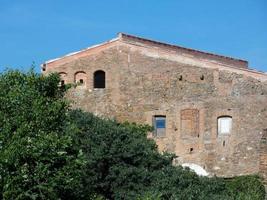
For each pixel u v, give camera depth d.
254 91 51.31
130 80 52.72
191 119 51.91
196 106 51.94
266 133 50.56
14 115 31.12
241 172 50.69
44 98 33.03
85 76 53.31
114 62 53.03
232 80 51.72
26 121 30.94
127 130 42.56
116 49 53.12
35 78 34.97
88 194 35.41
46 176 29.42
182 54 52.38
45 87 35.56
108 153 40.28
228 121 51.56
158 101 52.31
